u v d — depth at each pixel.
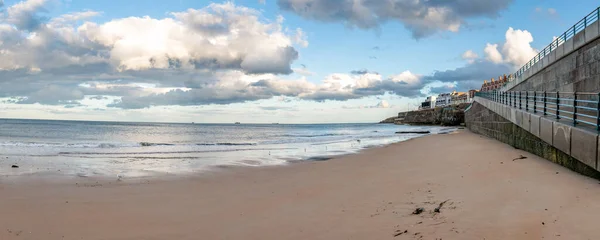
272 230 7.80
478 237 6.05
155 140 48.66
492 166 12.99
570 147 10.16
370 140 46.34
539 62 19.83
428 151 22.84
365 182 13.06
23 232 7.68
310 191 12.01
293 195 11.48
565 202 7.36
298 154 26.75
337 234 7.20
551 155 12.14
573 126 10.12
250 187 13.14
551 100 17.83
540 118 13.14
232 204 10.40
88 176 15.25
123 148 32.12
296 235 7.36
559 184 8.87
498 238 5.89
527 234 5.91
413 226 7.11
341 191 11.66
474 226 6.62
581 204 7.07
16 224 8.20
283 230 7.75
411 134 63.66
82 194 11.52
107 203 10.38
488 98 33.78
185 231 7.90
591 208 6.75
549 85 18.38
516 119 17.31
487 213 7.32
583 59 13.98
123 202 10.55
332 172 16.39
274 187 13.05
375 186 12.07
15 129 71.38
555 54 16.95
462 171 12.97
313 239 7.03
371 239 6.68
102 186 13.05
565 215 6.55
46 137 48.19
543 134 12.73
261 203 10.46
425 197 9.54
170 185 13.52
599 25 12.28
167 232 7.83
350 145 36.53
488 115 30.39
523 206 7.48
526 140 15.73
